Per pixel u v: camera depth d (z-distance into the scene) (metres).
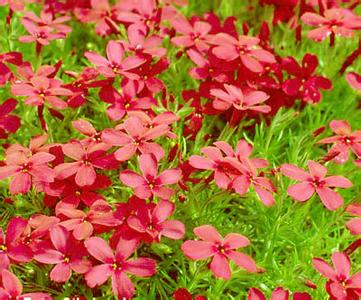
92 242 0.39
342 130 0.43
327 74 0.49
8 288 0.38
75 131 0.46
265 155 0.46
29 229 0.40
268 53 0.45
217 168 0.41
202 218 0.43
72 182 0.41
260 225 0.44
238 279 0.43
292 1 0.50
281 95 0.47
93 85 0.44
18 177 0.40
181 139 0.45
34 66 0.48
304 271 0.43
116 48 0.44
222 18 0.53
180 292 0.40
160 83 0.44
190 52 0.46
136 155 0.44
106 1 0.49
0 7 0.51
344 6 0.52
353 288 0.39
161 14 0.47
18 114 0.47
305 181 0.41
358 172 0.46
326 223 0.44
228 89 0.44
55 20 0.47
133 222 0.39
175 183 0.43
